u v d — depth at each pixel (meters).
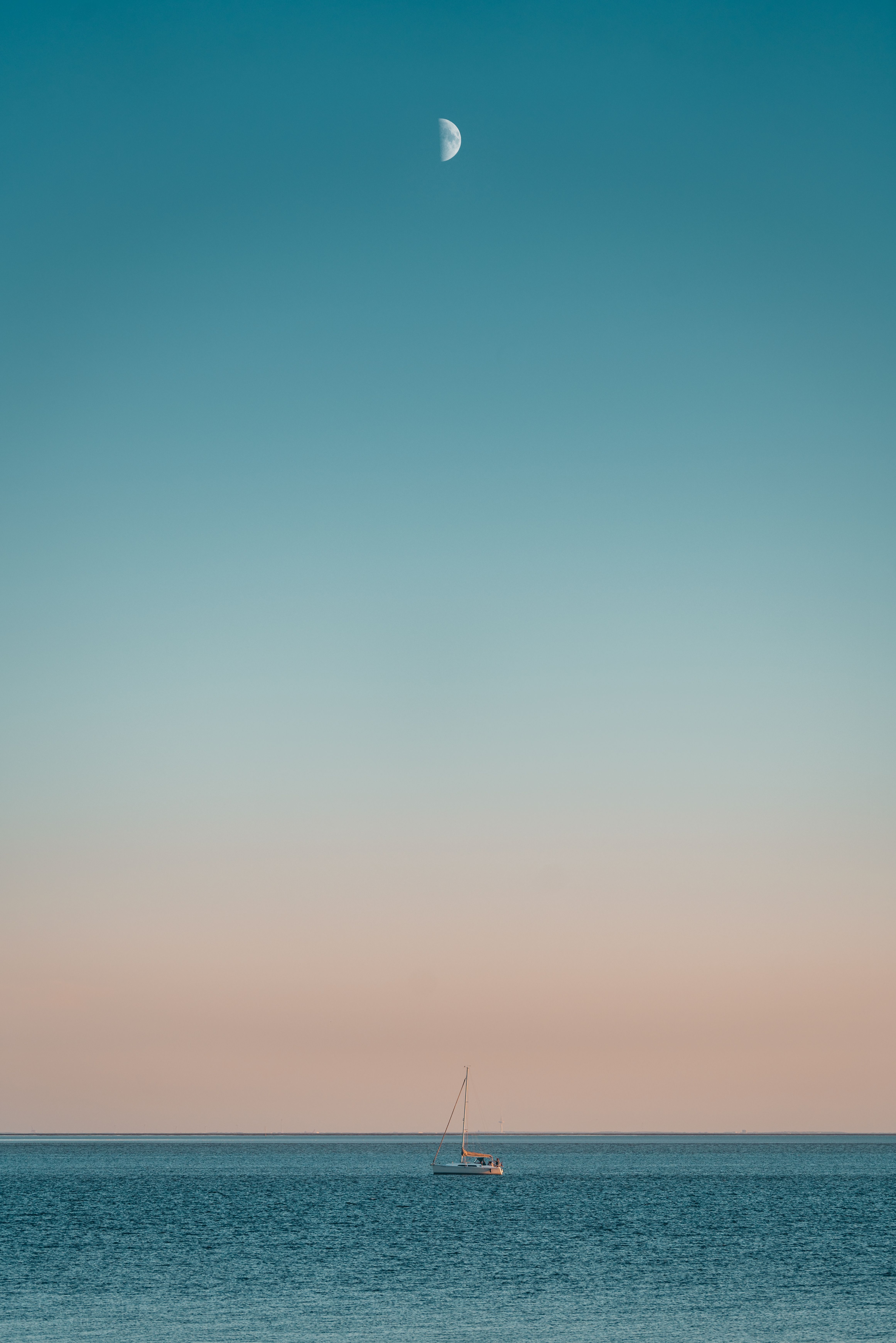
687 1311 64.38
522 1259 86.31
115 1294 69.19
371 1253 89.44
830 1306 65.94
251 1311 63.72
